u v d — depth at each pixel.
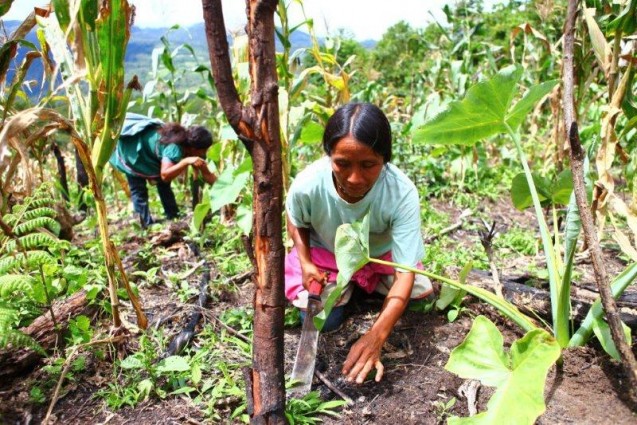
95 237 3.54
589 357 1.70
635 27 1.75
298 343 2.04
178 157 3.68
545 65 4.55
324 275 2.01
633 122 1.63
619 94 1.64
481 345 1.47
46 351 1.91
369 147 1.50
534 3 3.39
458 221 3.58
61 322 2.02
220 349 2.00
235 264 2.75
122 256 2.93
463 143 2.13
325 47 3.89
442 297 2.13
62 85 1.62
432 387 1.75
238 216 2.60
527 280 2.37
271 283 1.37
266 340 1.41
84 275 2.12
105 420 1.63
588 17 1.85
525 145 5.29
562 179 2.19
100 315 2.20
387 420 1.62
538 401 1.28
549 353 1.36
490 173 4.76
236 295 2.46
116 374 1.82
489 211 3.91
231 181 2.51
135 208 3.93
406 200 1.87
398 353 1.95
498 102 1.91
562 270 1.88
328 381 1.78
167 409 1.68
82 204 4.23
